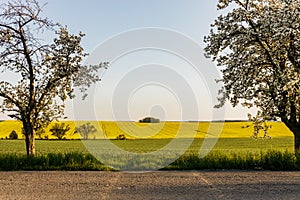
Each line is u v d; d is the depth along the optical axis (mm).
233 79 16906
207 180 11477
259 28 16062
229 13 16844
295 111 16172
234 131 49812
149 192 9438
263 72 16969
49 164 15047
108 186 10383
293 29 15391
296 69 15445
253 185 10438
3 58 17547
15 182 11133
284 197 8672
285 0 16172
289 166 14273
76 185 10570
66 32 17953
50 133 53594
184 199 8516
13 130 60125
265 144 39594
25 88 17859
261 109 16984
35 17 17516
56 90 17734
